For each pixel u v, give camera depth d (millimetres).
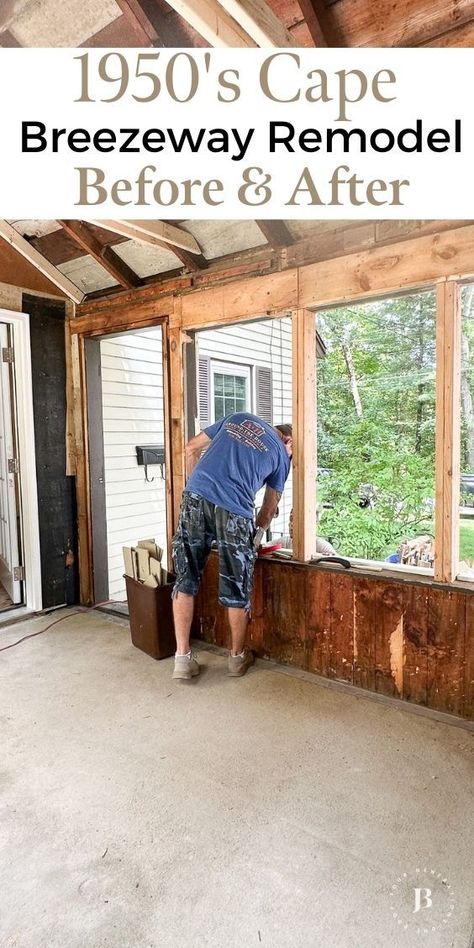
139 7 1812
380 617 2412
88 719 2244
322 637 2617
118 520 4184
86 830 1610
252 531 2598
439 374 2209
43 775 1870
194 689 2512
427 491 3459
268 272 2729
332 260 2480
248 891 1391
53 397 3723
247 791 1782
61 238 3326
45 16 2004
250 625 2891
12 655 2939
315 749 2016
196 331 3131
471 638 2172
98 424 3879
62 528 3820
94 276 3541
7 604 3787
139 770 1896
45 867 1475
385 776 1854
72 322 3787
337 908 1339
